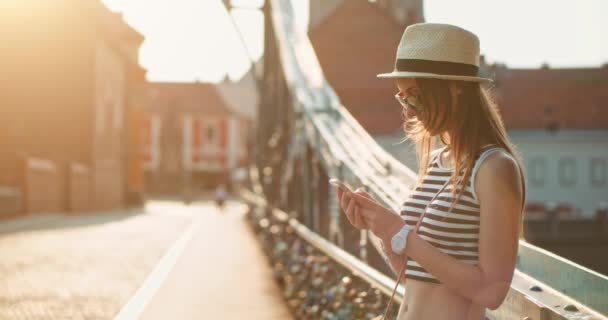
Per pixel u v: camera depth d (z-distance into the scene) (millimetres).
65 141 37312
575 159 58188
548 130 59656
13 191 25703
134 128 49250
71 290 9211
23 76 35469
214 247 16422
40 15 35969
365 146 5855
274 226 13367
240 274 11281
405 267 2016
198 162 87250
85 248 15242
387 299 4098
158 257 13859
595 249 41125
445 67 1901
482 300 1787
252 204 25875
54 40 36875
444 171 1986
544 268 2500
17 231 19688
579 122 59938
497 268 1791
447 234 1891
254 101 90625
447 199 1914
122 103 46219
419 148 2148
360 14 49344
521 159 1951
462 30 1917
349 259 5160
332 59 49094
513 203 1811
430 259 1826
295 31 14945
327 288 6406
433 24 1933
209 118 87500
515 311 2240
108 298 8648
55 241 16812
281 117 13578
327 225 7645
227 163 87688
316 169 8289
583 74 62031
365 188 4574
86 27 37375
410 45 1942
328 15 49594
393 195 4004
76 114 37312
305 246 8664
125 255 14016
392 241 1869
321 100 9398
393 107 48531
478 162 1854
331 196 6863
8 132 34094
